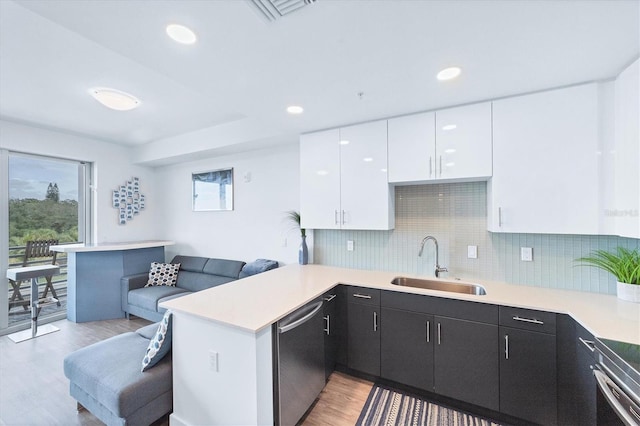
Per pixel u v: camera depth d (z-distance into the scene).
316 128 2.79
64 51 1.93
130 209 4.48
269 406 1.55
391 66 1.66
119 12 1.20
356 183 2.63
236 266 3.66
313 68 1.68
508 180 2.03
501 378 1.83
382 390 2.20
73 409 1.98
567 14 1.22
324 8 1.18
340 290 2.40
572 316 1.58
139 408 1.62
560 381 1.66
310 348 1.94
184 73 1.73
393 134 2.46
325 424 1.84
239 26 1.29
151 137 4.01
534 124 1.96
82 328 3.47
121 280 3.88
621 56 1.54
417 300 2.11
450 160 2.22
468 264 2.46
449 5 1.17
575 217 1.85
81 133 3.80
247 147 3.59
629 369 1.06
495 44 1.44
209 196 4.18
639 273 1.76
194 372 1.66
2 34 1.73
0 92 2.56
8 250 3.37
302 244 3.11
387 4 1.16
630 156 1.62
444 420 1.87
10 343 3.04
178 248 4.54
